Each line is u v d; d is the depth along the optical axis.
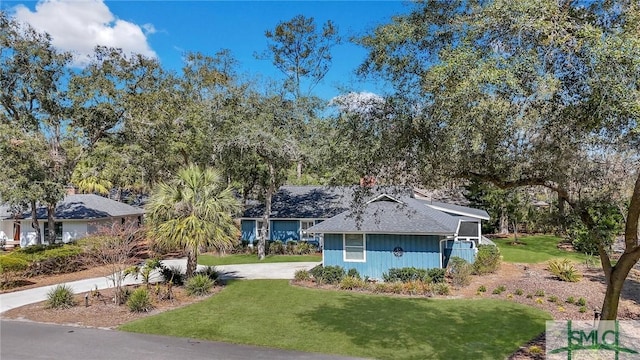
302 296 15.68
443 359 9.15
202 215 16.66
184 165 27.48
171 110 25.94
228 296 15.79
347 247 19.08
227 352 9.70
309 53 33.97
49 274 20.81
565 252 26.00
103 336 11.02
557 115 6.07
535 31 5.40
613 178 7.43
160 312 13.52
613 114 5.29
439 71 5.67
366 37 7.09
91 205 32.03
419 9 6.81
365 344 10.23
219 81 25.48
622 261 7.72
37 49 23.03
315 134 23.50
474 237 22.75
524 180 7.81
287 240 29.84
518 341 10.24
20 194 20.80
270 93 24.75
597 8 5.89
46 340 10.66
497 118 5.89
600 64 4.95
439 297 15.13
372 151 7.53
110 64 24.77
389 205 19.42
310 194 32.22
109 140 26.34
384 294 15.80
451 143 6.79
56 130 24.56
